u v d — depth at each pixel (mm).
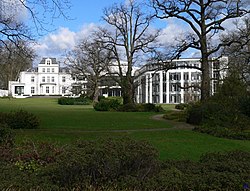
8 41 21141
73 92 78562
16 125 20531
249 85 32531
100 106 46375
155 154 6801
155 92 102562
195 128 22297
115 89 94312
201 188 5926
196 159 12609
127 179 6137
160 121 29734
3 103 62406
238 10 32062
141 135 18844
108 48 50312
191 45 34438
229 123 23094
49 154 8125
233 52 34188
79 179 6078
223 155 8117
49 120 27453
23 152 8414
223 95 28156
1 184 5941
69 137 16656
